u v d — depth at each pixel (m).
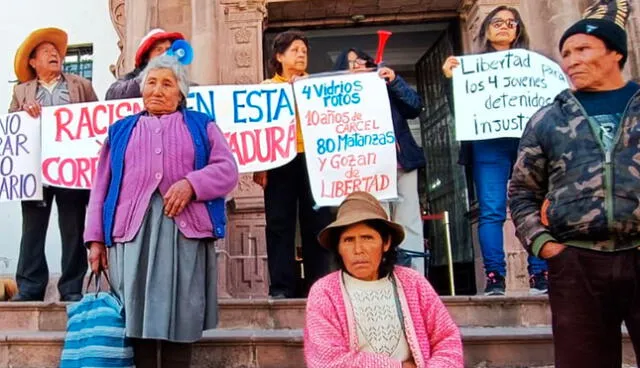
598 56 2.30
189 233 2.74
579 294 2.20
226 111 4.47
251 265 6.00
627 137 2.19
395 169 4.36
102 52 8.09
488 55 4.41
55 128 4.43
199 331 2.71
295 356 3.34
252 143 4.41
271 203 4.23
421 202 7.97
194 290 2.73
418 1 6.94
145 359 2.73
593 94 2.34
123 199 2.77
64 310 3.81
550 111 2.37
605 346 2.21
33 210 4.35
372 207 2.66
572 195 2.21
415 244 4.68
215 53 6.38
